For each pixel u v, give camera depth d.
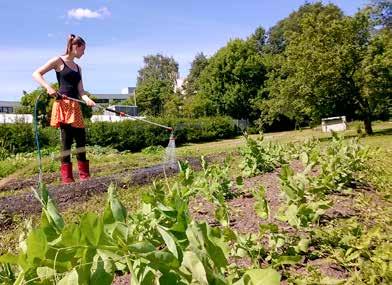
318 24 26.11
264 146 7.52
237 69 49.56
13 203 6.64
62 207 6.12
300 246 2.89
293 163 7.65
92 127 28.09
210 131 36.72
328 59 25.36
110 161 16.48
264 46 78.56
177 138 33.00
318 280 2.46
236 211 4.13
